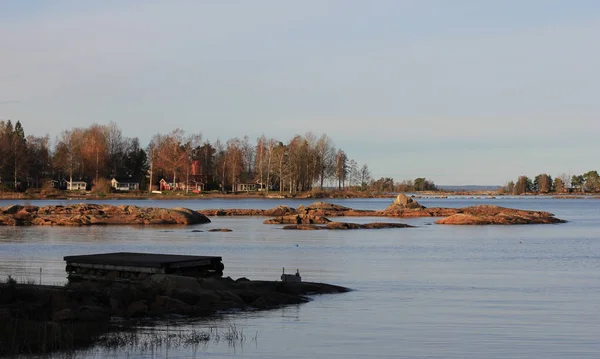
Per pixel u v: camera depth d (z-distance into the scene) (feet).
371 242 205.36
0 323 68.39
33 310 75.77
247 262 147.74
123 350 65.92
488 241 214.07
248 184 653.30
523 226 300.81
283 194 604.90
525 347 69.97
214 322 79.61
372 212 386.73
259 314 85.76
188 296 87.86
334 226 270.26
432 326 80.18
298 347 69.36
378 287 111.45
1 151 531.91
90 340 68.49
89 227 268.41
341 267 140.05
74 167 577.43
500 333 76.54
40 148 604.49
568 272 134.62
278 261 150.20
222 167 635.66
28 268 129.08
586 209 541.75
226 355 65.92
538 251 180.24
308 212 370.53
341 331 77.00
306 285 104.47
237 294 92.68
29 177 573.33
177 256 105.50
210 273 102.89
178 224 290.56
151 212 302.04
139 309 81.00
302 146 624.18
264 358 65.26
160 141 640.58
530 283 117.91
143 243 195.83
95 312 77.66
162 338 70.74
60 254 159.84
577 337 74.59
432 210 382.01
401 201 396.16
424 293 105.29
